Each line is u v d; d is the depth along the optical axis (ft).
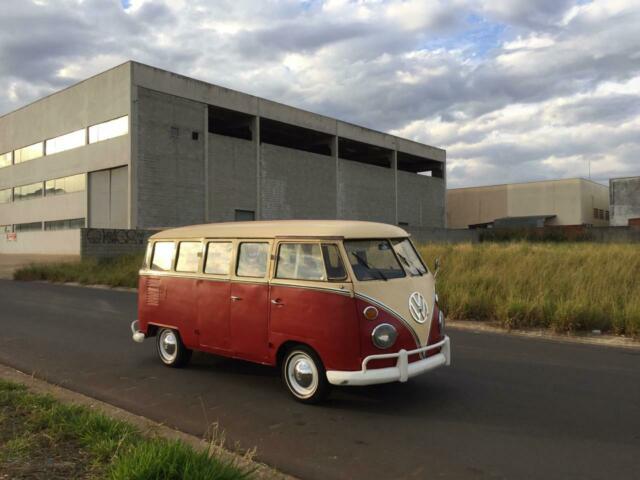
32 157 133.59
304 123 140.36
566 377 23.15
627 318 32.73
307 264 19.62
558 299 37.42
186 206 113.19
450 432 16.76
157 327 25.89
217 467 12.21
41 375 23.75
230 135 144.15
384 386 21.81
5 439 14.84
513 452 15.17
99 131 112.57
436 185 193.16
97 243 87.61
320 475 13.83
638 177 186.29
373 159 188.34
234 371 24.32
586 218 217.36
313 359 19.26
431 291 20.85
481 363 25.67
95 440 14.44
